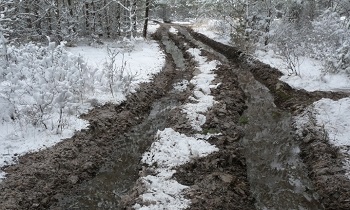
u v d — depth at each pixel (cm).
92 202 593
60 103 812
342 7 1445
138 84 1129
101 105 927
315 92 1035
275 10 1714
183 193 581
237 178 650
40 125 763
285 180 668
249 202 589
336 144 729
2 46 905
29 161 655
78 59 946
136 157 748
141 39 2164
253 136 848
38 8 1636
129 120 911
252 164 721
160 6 3488
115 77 1059
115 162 725
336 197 591
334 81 1098
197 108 936
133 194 578
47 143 716
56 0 1747
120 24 2114
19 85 819
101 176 673
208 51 1806
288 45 1476
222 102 991
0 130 732
